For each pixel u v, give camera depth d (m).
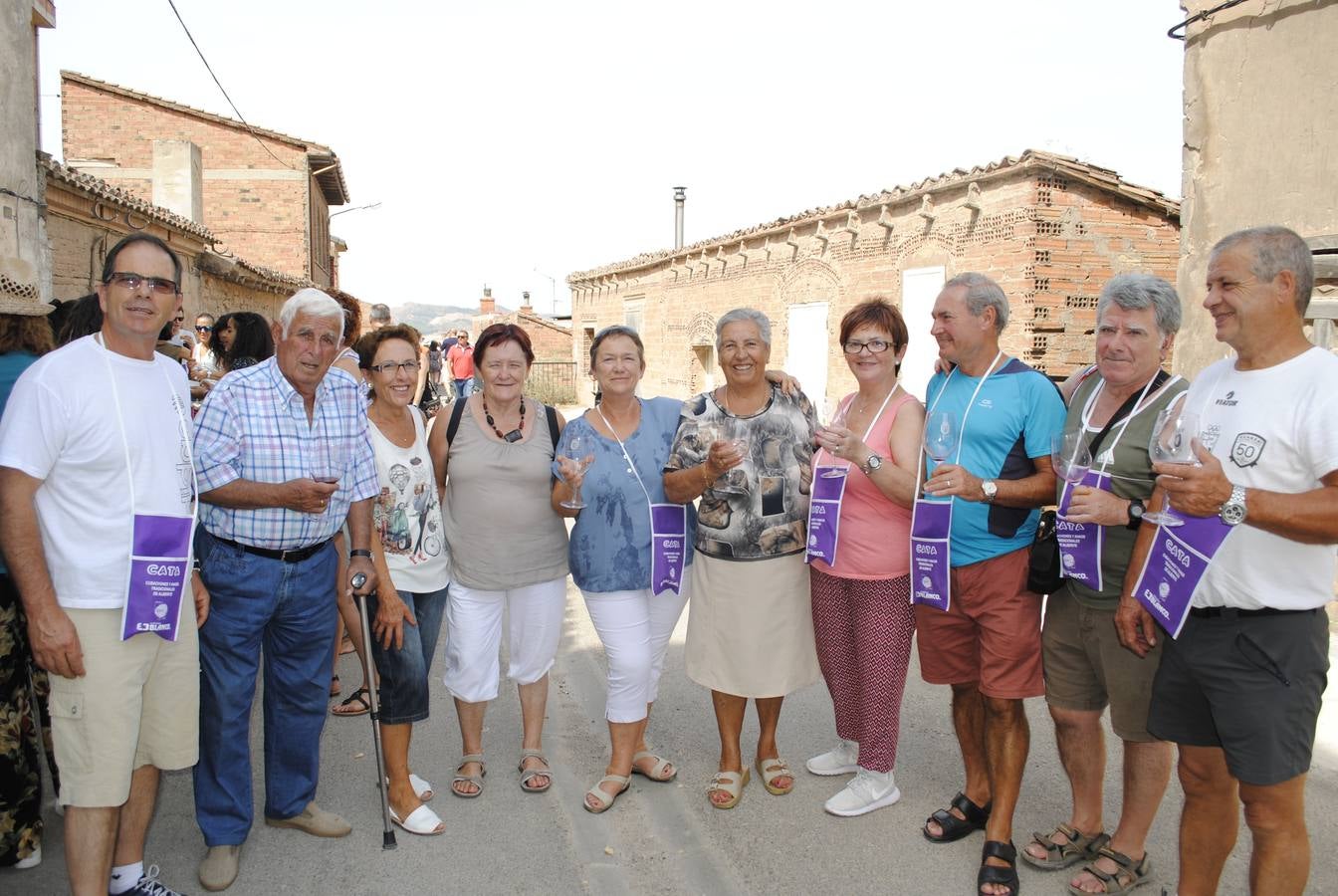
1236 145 6.55
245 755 3.47
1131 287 3.08
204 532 3.36
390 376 3.83
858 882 3.49
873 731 3.92
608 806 4.07
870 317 3.70
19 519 2.71
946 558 3.45
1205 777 2.89
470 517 3.96
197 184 19.05
